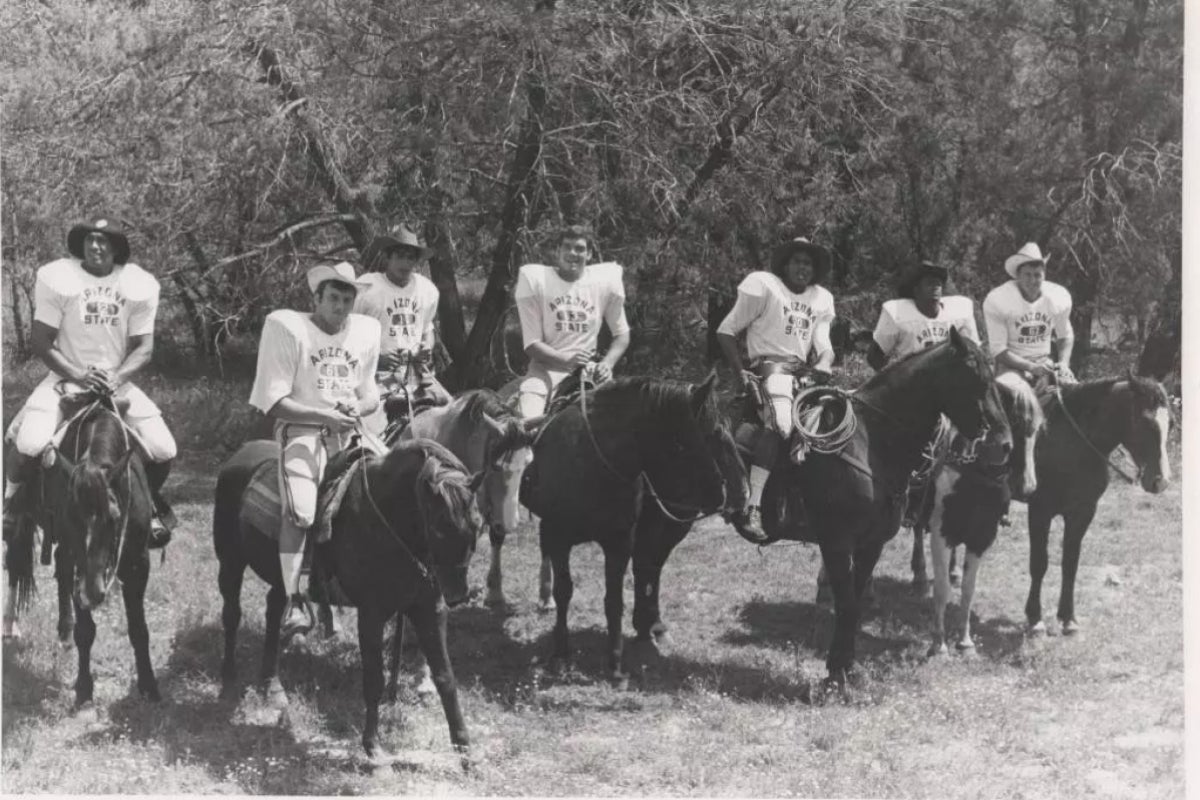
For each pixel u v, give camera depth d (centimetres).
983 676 818
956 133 1617
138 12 1488
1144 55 1555
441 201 1513
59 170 1421
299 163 1491
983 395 746
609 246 1547
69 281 749
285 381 682
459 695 768
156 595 964
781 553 1138
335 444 695
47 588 997
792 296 844
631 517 780
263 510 692
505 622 929
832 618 945
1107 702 785
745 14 1522
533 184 1520
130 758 661
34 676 779
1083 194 1534
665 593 1012
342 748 692
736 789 650
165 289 1622
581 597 998
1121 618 947
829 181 1571
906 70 1659
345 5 1428
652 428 752
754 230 1598
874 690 781
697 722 738
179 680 784
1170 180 1545
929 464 793
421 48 1459
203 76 1430
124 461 670
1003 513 849
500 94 1449
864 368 1591
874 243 1644
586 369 826
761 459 812
